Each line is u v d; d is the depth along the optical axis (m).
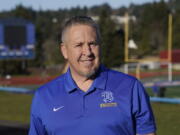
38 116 2.76
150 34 82.88
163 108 13.28
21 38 33.62
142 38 72.12
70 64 2.68
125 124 2.62
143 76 46.91
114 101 2.62
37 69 59.12
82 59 2.60
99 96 2.63
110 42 59.91
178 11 78.19
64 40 2.66
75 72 2.68
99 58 2.64
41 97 2.75
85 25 2.61
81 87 2.68
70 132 2.64
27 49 33.81
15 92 23.81
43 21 101.56
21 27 33.56
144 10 100.69
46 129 2.73
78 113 2.63
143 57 67.12
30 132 2.82
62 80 2.76
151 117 2.70
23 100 17.92
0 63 54.41
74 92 2.66
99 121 2.60
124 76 2.73
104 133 2.59
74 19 2.64
